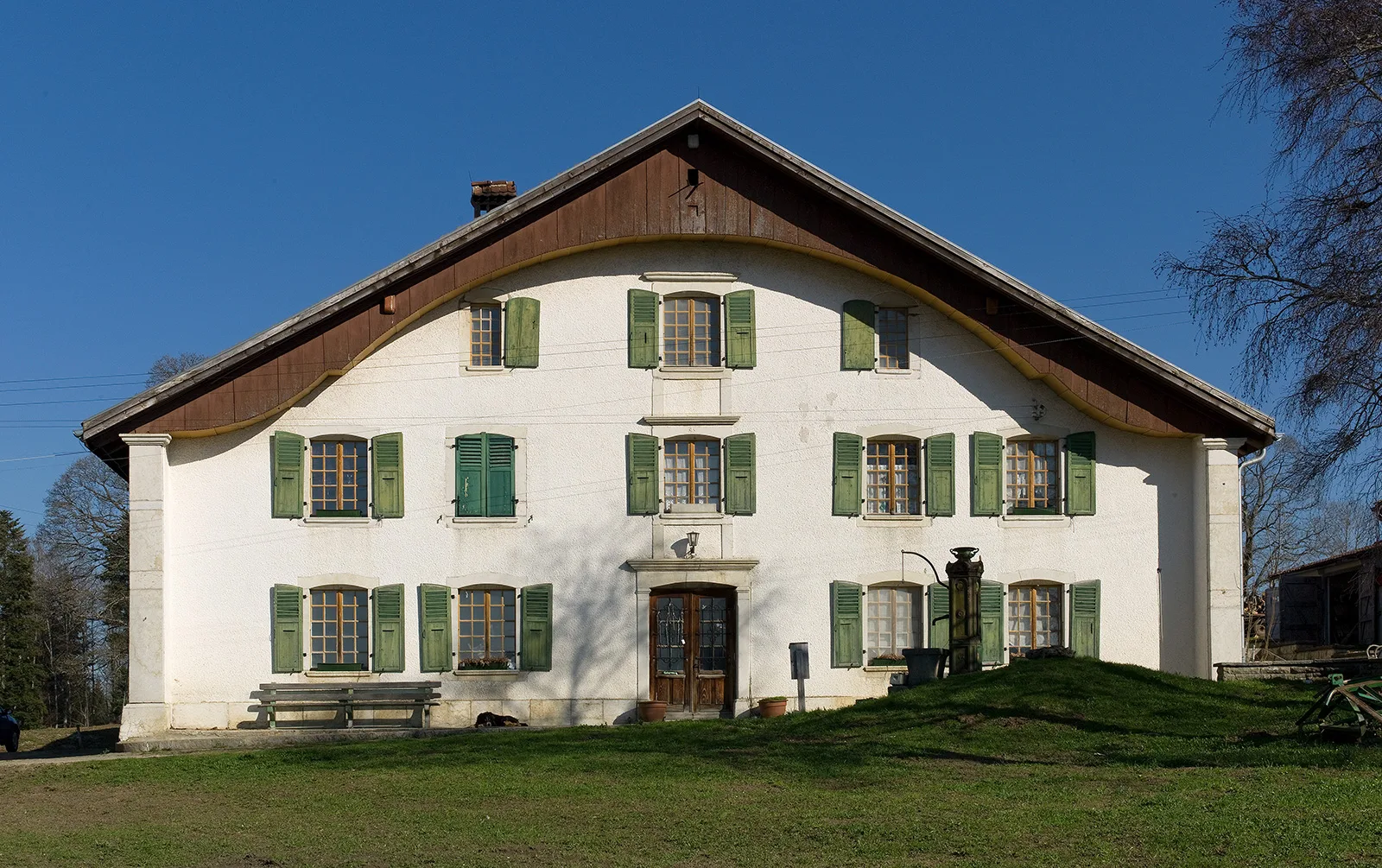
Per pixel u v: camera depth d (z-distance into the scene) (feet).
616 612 88.43
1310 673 82.23
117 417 84.53
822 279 91.50
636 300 90.38
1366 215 72.95
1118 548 90.84
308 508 87.86
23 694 172.14
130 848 48.88
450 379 89.10
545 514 88.84
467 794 57.82
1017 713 70.54
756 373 90.63
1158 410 89.61
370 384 88.58
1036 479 91.66
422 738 79.46
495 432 88.94
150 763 73.20
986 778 56.75
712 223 88.89
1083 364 89.35
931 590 89.76
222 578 86.69
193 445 87.20
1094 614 90.02
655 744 71.67
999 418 91.20
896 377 91.20
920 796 52.80
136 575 84.53
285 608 86.63
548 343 89.86
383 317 86.48
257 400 85.40
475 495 88.58
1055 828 45.39
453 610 88.02
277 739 82.94
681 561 88.58
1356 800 45.98
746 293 90.99
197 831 52.06
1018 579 90.17
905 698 76.33
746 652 88.58
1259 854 40.34
